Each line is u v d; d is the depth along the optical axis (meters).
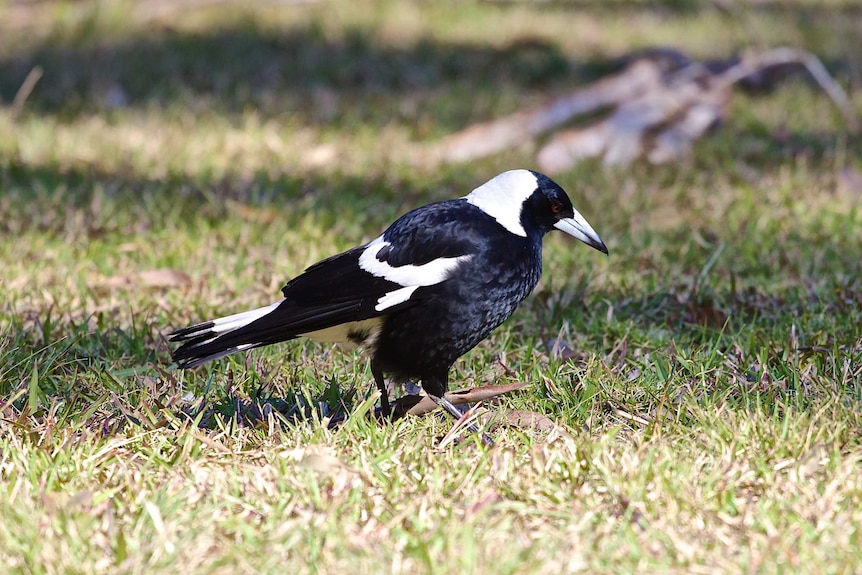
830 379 9.02
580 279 11.76
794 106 20.06
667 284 11.80
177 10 27.06
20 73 21.53
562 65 23.17
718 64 21.53
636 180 15.91
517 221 8.56
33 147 16.97
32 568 6.19
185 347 7.90
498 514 6.96
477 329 8.36
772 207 14.59
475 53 24.23
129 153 16.86
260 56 23.27
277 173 16.12
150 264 12.40
